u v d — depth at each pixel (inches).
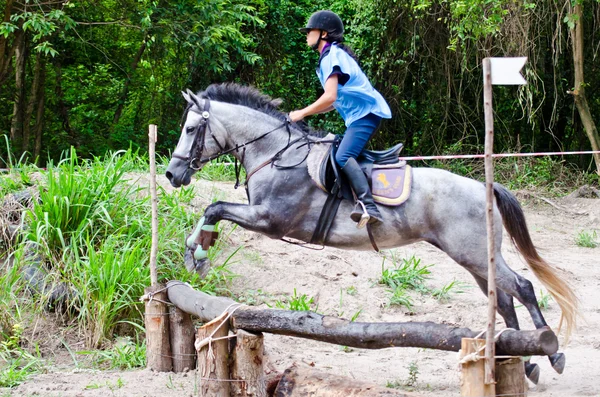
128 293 272.7
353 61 226.5
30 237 287.1
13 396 207.8
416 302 319.6
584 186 577.6
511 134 711.1
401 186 219.0
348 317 299.3
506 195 220.1
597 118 713.0
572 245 445.7
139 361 247.0
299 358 251.9
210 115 234.2
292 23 721.0
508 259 389.1
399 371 242.1
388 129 707.4
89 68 733.9
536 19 587.2
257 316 191.8
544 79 688.4
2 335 259.4
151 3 563.2
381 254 367.6
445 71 666.8
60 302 271.4
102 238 296.0
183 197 345.4
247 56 591.5
